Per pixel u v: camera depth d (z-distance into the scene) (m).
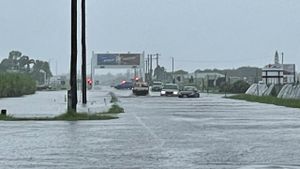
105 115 88.31
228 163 36.91
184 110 106.81
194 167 35.19
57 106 121.69
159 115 91.25
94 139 52.44
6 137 54.38
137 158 39.31
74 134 57.56
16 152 42.78
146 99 169.12
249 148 45.22
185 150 43.88
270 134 57.41
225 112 100.25
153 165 36.00
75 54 87.88
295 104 124.44
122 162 37.38
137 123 73.38
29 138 53.41
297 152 42.62
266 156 40.34
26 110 104.56
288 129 63.41
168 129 63.72
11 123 73.69
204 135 56.38
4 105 127.31
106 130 62.38
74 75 87.75
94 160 38.38
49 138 53.38
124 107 118.31
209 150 43.88
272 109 111.25
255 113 97.00
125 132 59.78
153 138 53.44
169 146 46.66
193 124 71.44
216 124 71.38
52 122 75.56
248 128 64.94
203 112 100.19
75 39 88.12
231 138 53.38
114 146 46.69
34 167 35.19
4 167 35.19
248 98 165.88
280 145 47.38
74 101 87.25
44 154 41.59
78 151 43.38
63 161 37.88
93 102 137.25
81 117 82.00
